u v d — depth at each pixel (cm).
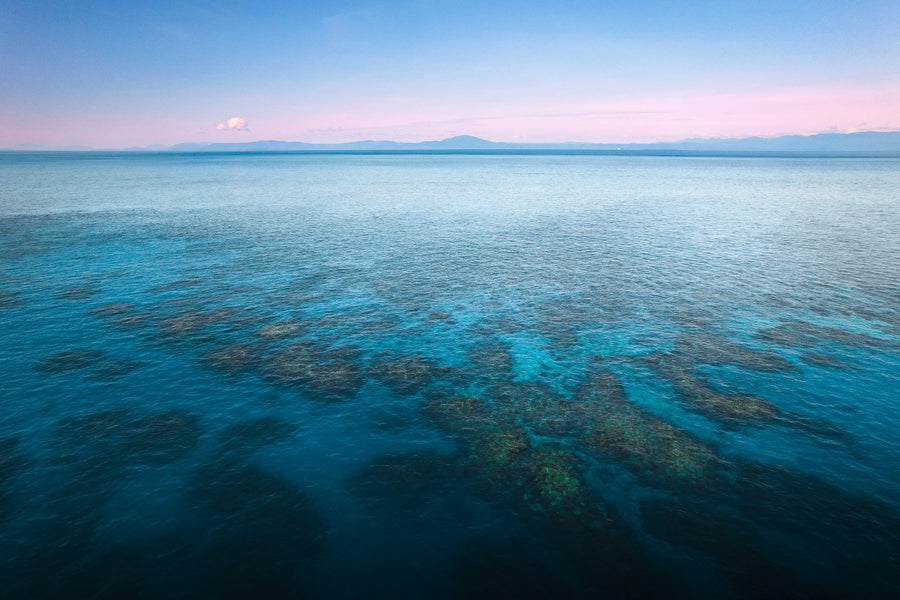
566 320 3859
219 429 2472
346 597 1600
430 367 3120
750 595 1580
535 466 2211
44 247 5953
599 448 2331
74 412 2572
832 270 5134
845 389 2802
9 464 2166
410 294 4475
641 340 3478
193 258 5634
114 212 8775
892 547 1753
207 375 2981
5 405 2608
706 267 5328
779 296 4341
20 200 10038
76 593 1591
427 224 8062
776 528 1845
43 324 3653
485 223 8188
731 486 2072
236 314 3938
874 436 2391
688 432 2439
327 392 2825
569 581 1644
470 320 3872
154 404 2670
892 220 8194
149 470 2164
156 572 1673
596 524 1883
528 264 5497
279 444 2367
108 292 4391
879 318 3809
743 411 2605
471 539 1822
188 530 1848
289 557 1744
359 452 2319
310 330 3653
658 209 9762
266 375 2997
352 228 7638
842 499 1989
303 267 5331
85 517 1892
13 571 1655
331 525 1886
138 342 3397
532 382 2938
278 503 1995
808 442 2352
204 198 11062
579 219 8581
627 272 5153
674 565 1695
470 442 2388
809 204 10256
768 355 3219
